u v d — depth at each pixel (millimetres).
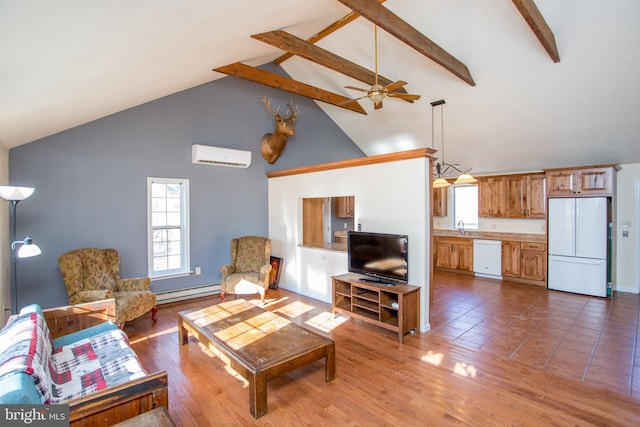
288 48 3678
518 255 6137
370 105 6066
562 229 5504
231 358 2453
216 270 5359
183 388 2629
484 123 5266
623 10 3096
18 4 1130
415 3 3736
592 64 3684
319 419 2246
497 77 4320
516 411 2311
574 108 4359
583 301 4941
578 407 2350
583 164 5523
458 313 4422
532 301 4957
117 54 2074
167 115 4797
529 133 5125
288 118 5430
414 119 5875
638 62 3488
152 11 1652
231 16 2258
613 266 5395
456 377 2775
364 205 4387
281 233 5789
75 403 1458
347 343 3475
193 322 3115
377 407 2373
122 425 1385
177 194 5000
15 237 3502
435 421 2213
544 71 3984
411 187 3850
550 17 3348
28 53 1545
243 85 5613
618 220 5441
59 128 3701
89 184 4184
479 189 6863
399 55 4605
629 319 4129
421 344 3439
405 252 3637
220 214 5398
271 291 5574
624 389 2572
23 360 1604
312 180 5141
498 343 3451
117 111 4242
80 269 3713
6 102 2092
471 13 3635
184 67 3246
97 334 2707
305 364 2508
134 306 3672
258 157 5867
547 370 2877
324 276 4953
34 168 3814
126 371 2113
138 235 4570
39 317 2328
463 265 6910
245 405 2406
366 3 3004
